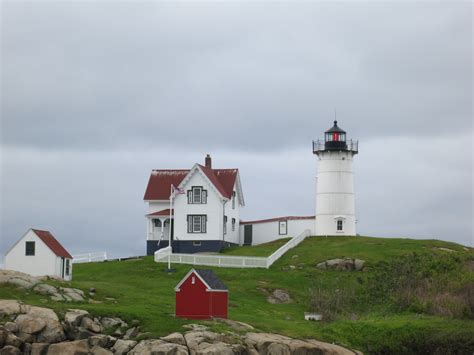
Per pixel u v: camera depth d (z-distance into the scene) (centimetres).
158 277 9094
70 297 7188
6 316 6425
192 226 10800
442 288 8338
